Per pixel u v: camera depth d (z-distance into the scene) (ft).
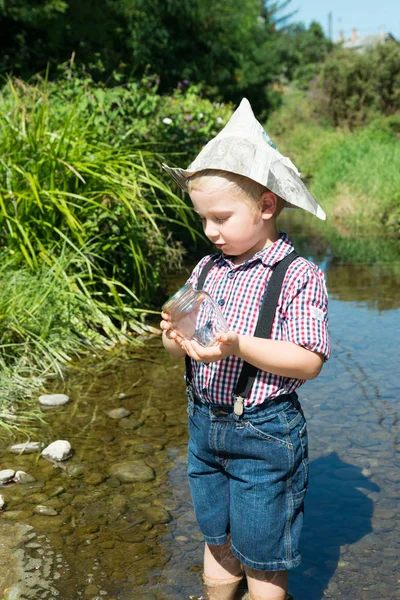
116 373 14.83
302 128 81.61
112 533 8.82
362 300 21.36
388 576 7.97
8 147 17.98
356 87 80.69
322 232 37.99
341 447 11.24
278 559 7.04
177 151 30.63
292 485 7.05
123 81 40.63
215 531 7.50
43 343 15.11
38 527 8.93
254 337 6.64
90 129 20.65
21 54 38.81
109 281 17.61
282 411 6.89
